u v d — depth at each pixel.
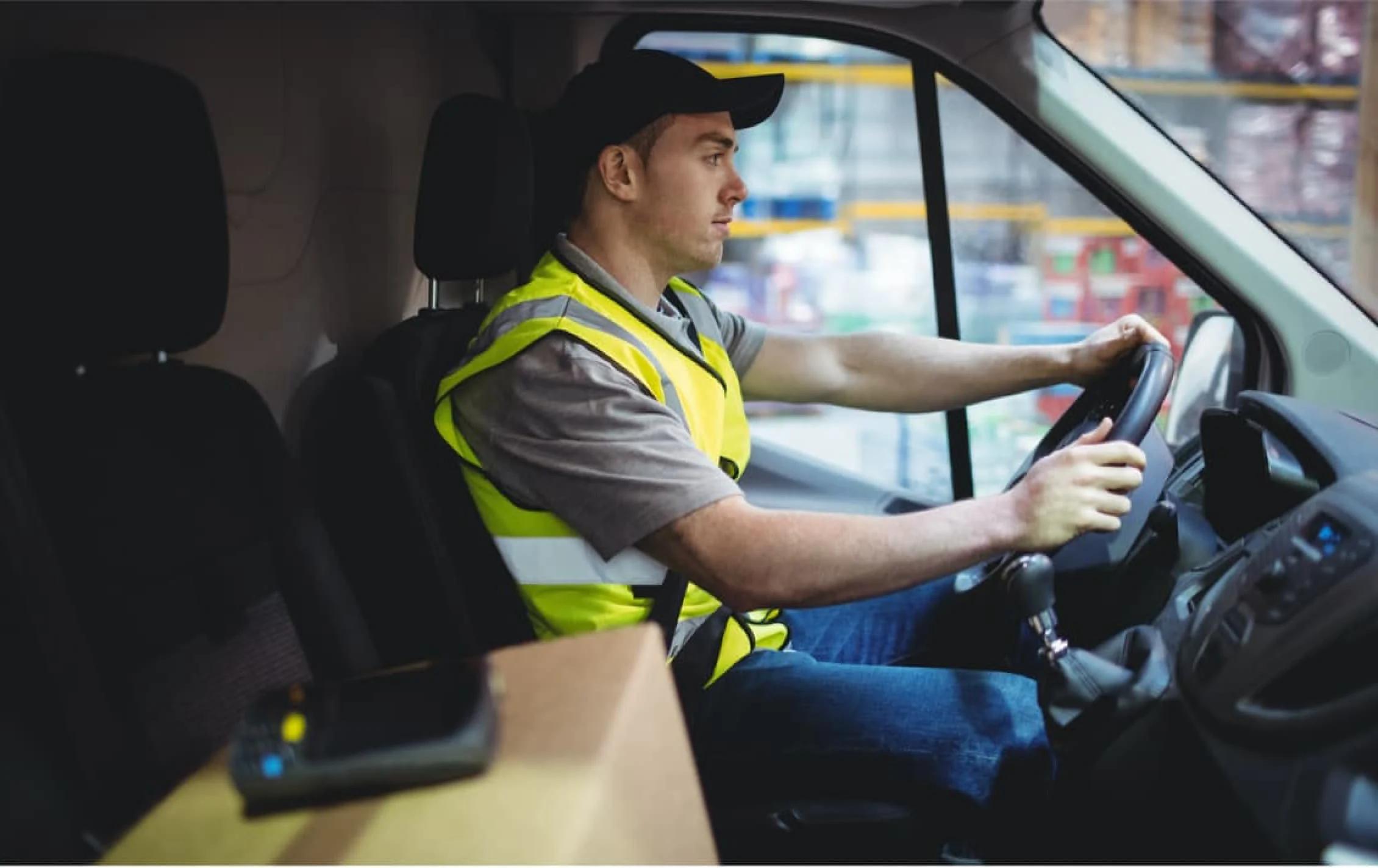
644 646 0.87
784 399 1.97
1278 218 1.94
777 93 1.65
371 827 0.70
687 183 1.53
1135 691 1.16
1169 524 1.49
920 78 2.01
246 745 0.75
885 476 2.59
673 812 0.81
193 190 1.07
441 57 1.97
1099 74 1.99
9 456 0.92
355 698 0.79
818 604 1.32
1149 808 1.14
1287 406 1.39
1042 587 1.23
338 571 1.26
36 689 0.92
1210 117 2.04
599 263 1.56
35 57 1.09
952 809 1.36
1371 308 1.90
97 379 1.08
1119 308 2.03
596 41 2.13
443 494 1.43
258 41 1.46
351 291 1.68
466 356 1.51
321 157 1.60
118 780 0.95
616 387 1.37
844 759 1.39
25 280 0.95
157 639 1.04
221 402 1.18
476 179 1.54
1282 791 0.99
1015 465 2.31
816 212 2.53
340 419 1.54
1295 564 1.10
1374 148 2.01
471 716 0.74
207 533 1.12
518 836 0.68
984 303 2.11
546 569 1.43
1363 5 2.00
